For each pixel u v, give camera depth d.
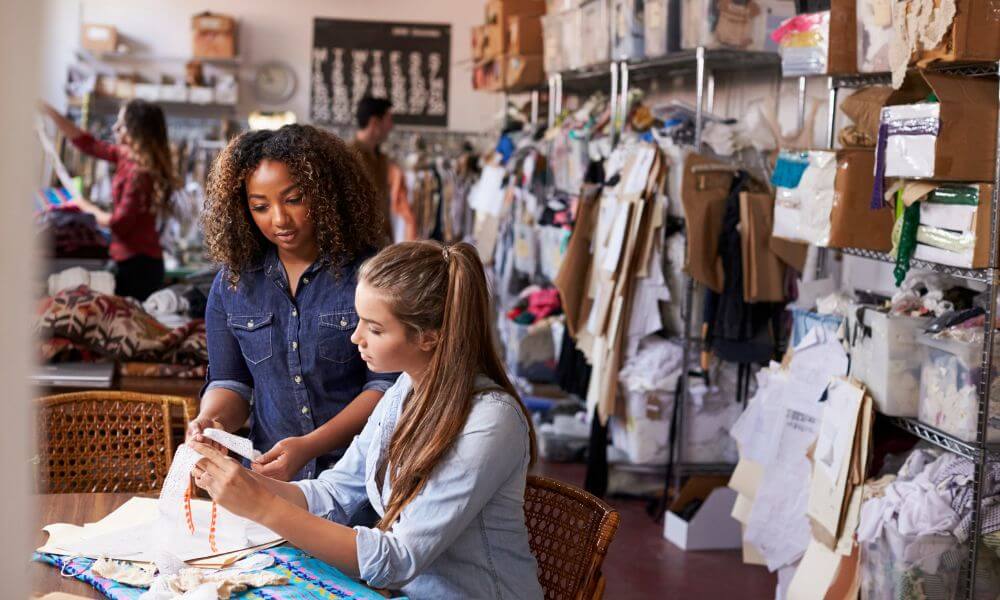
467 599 1.71
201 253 7.13
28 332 0.60
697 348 4.55
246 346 2.20
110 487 2.45
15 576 0.61
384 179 5.91
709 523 4.30
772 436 3.57
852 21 3.27
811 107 4.66
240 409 2.26
